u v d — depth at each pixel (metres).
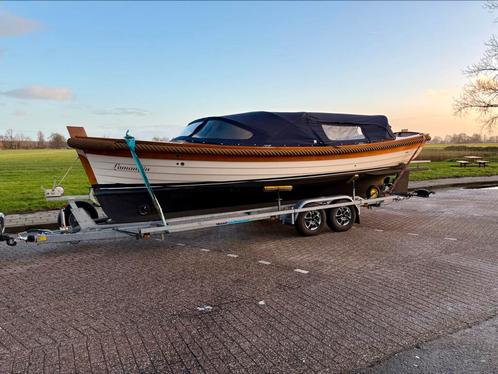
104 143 5.75
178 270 5.42
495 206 11.20
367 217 9.60
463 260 5.73
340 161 7.80
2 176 20.05
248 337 3.42
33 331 3.60
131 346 3.29
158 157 6.04
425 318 3.76
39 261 5.96
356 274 5.11
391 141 8.59
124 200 6.29
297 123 7.31
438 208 10.95
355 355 3.11
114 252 6.49
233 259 5.95
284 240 7.22
